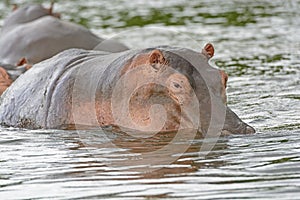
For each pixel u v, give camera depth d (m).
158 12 84.00
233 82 49.84
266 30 71.38
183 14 82.12
